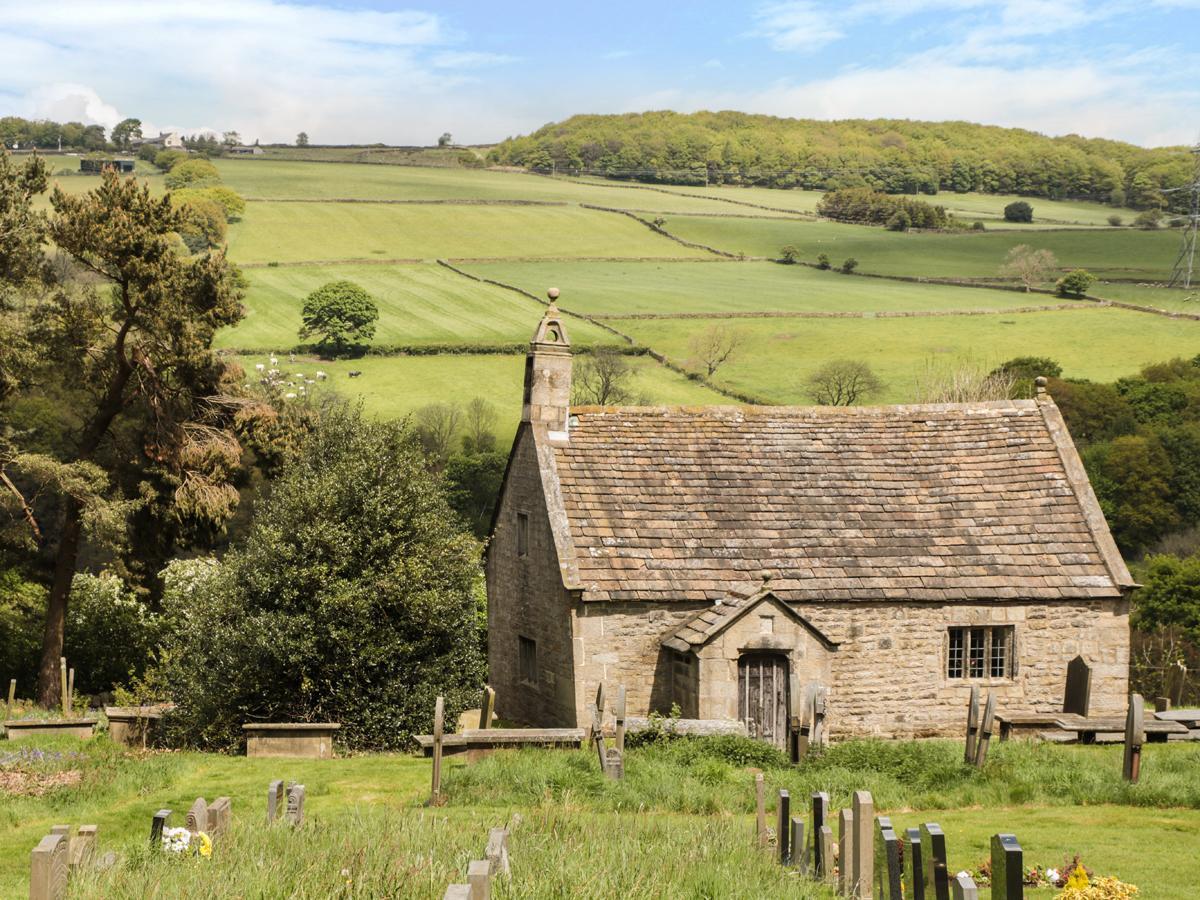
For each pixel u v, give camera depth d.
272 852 12.99
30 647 46.09
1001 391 68.88
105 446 45.91
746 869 13.33
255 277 135.88
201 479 43.09
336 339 109.19
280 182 198.00
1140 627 65.88
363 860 12.63
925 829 11.41
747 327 119.75
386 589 28.61
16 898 13.48
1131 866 14.99
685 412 32.47
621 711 21.19
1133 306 125.31
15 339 40.06
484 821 16.34
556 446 30.91
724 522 30.09
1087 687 29.14
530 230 169.88
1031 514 30.94
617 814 17.23
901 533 30.33
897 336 116.62
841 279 145.12
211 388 45.09
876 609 28.97
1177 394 94.75
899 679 29.03
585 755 21.88
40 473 39.66
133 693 39.84
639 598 28.34
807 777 20.59
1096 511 30.95
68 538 43.31
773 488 31.03
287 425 46.22
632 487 30.48
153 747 28.95
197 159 199.88
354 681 28.41
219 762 25.14
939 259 154.00
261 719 28.50
